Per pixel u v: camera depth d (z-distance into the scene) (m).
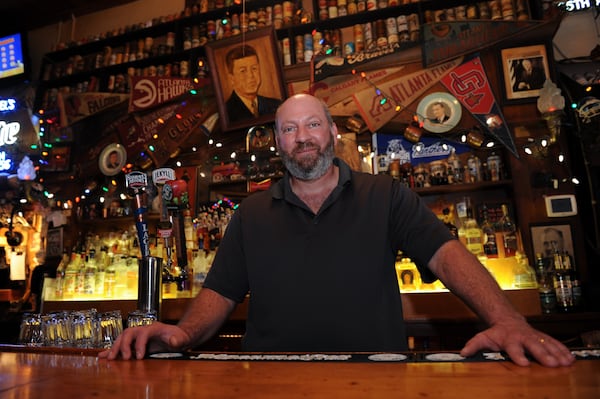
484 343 0.90
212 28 3.83
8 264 4.02
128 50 4.08
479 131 3.04
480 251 2.81
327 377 0.72
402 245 1.48
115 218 3.65
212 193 3.57
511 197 3.02
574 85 3.04
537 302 2.49
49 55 4.31
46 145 4.05
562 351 0.81
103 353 1.03
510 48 3.12
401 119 3.21
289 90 3.44
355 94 3.29
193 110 3.69
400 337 1.42
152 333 1.05
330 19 3.46
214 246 3.23
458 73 3.17
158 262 1.64
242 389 0.64
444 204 3.19
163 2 4.37
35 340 1.62
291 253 1.50
